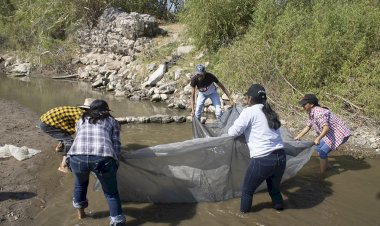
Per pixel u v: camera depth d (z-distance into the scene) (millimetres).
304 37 10102
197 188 5516
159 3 20031
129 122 9266
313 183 6215
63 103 11156
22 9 19344
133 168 5246
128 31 15133
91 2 17594
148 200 5492
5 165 6547
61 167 6441
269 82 10297
